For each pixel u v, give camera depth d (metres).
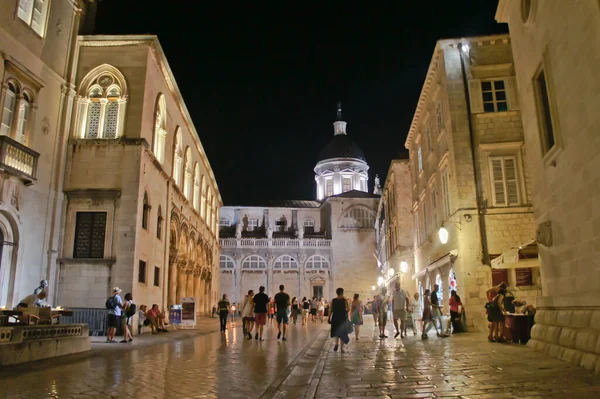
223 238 63.59
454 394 6.98
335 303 13.47
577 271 10.42
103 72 23.14
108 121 22.80
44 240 20.11
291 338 19.41
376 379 8.45
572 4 10.02
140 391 7.66
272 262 63.44
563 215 11.00
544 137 12.14
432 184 26.47
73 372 9.74
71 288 20.70
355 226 65.56
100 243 21.25
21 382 8.52
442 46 22.14
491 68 21.62
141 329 21.53
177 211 30.44
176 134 30.48
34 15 20.30
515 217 20.16
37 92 19.97
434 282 26.34
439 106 24.06
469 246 20.02
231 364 10.95
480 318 19.38
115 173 21.81
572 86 10.18
